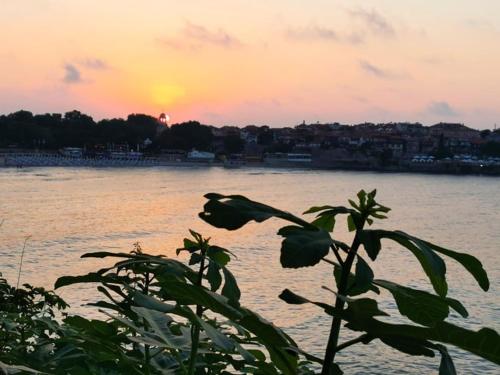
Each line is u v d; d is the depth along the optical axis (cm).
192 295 141
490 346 120
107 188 15438
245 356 159
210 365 199
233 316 137
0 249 5816
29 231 7294
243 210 148
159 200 12494
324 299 3878
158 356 204
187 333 195
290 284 4334
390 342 133
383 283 146
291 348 139
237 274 4719
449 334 123
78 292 2800
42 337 279
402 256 5894
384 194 16988
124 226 8150
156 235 7362
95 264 5081
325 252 134
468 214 11600
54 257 5491
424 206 13250
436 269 142
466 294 4084
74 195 13150
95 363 193
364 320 131
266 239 7062
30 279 4419
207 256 192
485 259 6294
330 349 143
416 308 148
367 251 144
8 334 279
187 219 9138
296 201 13375
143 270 187
